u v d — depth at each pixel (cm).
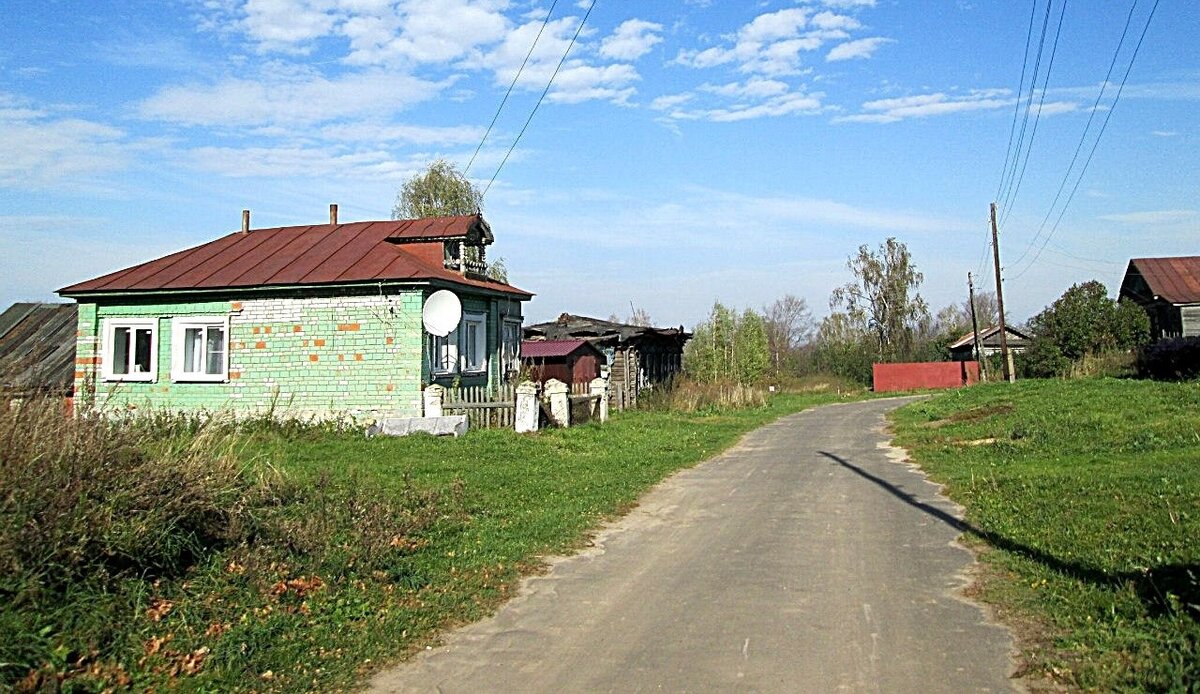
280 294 2011
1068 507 970
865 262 6775
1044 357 4100
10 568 537
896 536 925
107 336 2097
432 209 4225
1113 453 1377
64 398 741
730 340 5191
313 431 1786
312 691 525
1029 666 529
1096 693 484
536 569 810
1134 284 4538
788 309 9538
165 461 737
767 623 629
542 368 2742
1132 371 3123
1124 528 844
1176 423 1588
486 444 1648
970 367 5603
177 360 2061
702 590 724
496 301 2377
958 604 666
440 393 1880
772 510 1102
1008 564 768
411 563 794
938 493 1200
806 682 512
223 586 661
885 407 3659
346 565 747
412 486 1140
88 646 527
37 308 2420
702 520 1046
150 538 643
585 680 527
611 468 1466
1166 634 550
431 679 539
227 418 1720
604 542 928
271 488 935
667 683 517
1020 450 1525
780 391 5850
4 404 644
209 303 2052
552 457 1559
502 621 654
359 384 1969
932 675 519
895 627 613
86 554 589
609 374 3394
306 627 623
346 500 958
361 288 1970
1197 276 4097
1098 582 680
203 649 561
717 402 3444
